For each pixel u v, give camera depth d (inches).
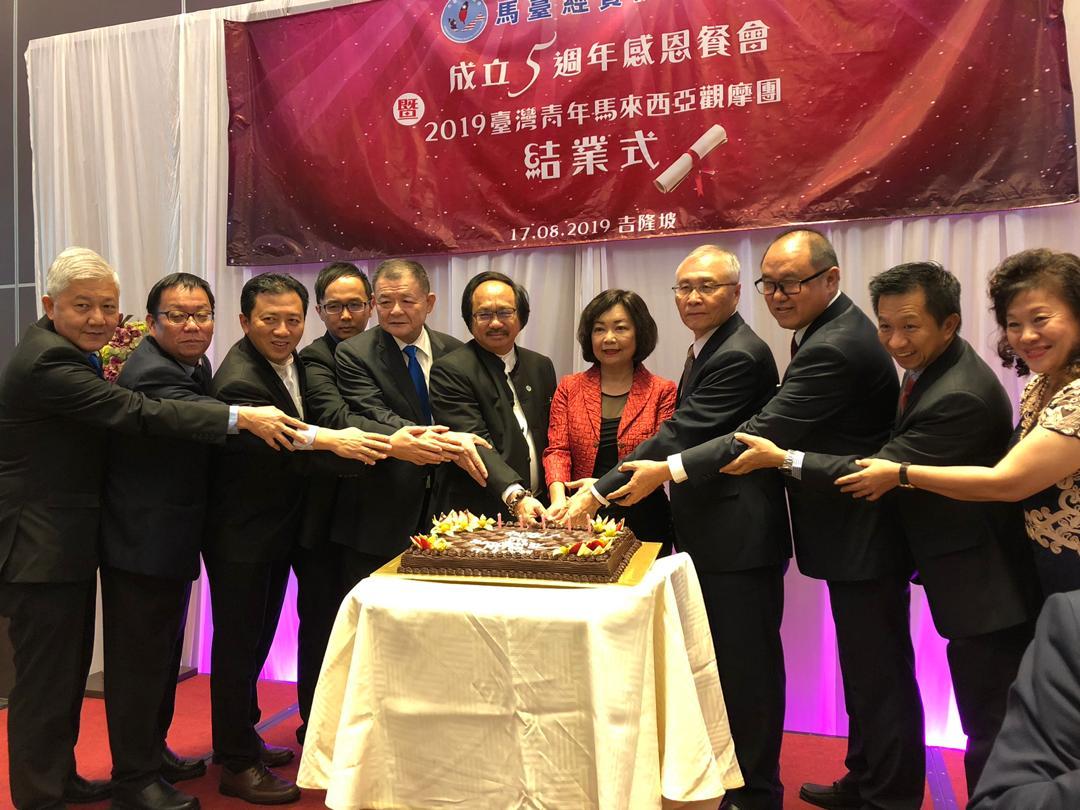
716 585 91.4
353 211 137.2
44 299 91.0
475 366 104.2
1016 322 69.5
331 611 110.1
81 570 90.0
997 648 78.9
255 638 102.2
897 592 88.0
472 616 64.6
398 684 66.4
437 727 66.0
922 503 81.0
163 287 95.4
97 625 143.0
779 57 117.6
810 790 101.9
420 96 134.0
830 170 115.7
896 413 90.1
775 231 120.6
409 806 67.1
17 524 88.6
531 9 128.5
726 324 96.8
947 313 79.8
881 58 113.7
